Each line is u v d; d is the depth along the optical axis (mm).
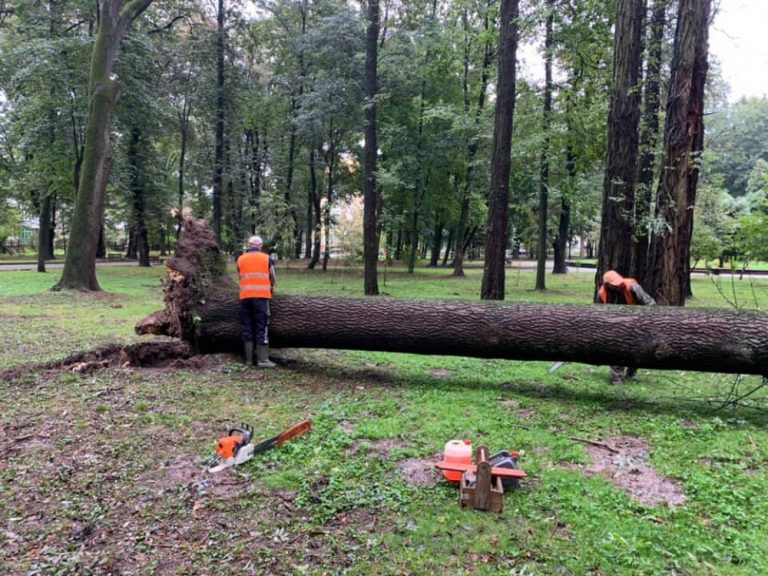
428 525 2818
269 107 26281
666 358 4961
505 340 5441
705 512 2994
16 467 3438
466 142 20781
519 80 15711
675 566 2467
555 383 5984
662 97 11039
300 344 6281
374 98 13852
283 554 2549
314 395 5297
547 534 2746
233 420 4457
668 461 3721
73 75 16406
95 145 14070
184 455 3721
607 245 7309
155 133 22641
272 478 3354
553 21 10312
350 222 22125
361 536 2705
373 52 13773
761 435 4238
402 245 31984
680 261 7039
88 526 2762
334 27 20828
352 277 22688
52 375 5676
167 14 21281
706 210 17250
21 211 33188
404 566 2457
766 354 4660
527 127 15930
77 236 14109
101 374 5805
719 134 26906
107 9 13844
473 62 20359
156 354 6473
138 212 24500
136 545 2607
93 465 3510
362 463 3615
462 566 2465
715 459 3770
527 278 24188
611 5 9523
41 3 17234
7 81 17078
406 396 5289
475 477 3139
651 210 7266
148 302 12664
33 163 19109
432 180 24266
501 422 4504
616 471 3564
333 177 29109
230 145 25000
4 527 2736
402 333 5738
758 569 2436
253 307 6113
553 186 16922
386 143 21922
